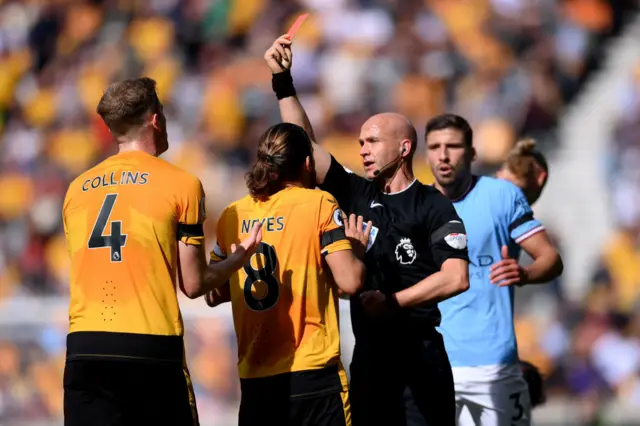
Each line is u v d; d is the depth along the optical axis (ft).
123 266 51.70
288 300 54.13
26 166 190.39
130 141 54.24
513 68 182.80
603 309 144.77
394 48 185.06
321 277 54.70
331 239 54.08
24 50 214.90
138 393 51.11
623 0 198.90
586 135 177.68
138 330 51.16
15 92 208.85
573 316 144.25
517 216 71.51
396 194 59.41
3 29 218.79
